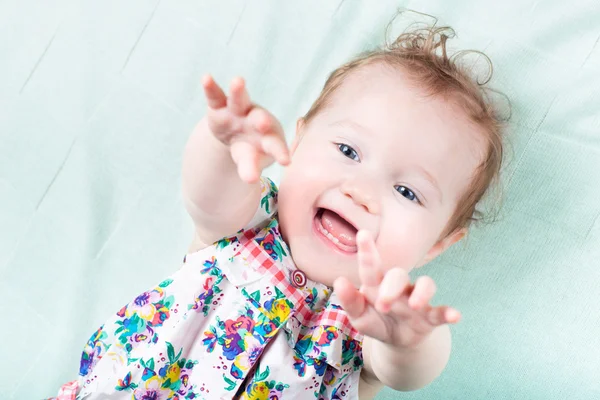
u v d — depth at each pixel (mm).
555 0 1769
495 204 1722
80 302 1754
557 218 1734
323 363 1286
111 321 1358
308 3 1831
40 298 1765
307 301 1330
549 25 1763
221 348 1280
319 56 1812
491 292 1734
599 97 1731
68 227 1792
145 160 1815
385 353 1176
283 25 1834
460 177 1355
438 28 1656
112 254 1786
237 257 1312
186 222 1796
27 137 1833
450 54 1709
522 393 1683
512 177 1739
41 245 1789
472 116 1368
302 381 1272
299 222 1301
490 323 1722
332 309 1311
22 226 1801
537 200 1740
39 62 1855
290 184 1310
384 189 1289
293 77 1818
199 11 1847
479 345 1714
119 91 1834
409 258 1303
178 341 1297
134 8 1857
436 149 1306
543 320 1712
